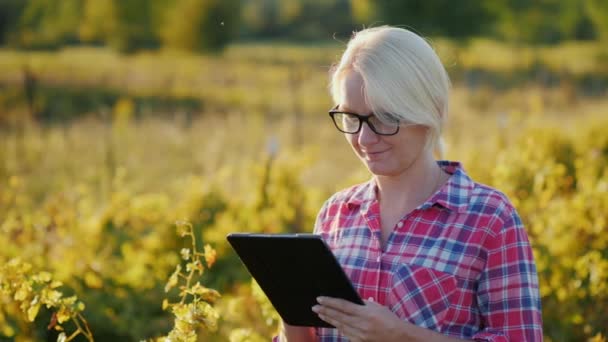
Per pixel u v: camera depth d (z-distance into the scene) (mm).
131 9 44469
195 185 6914
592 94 25125
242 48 54938
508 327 2262
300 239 2133
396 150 2305
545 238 4922
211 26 44938
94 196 9383
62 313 3092
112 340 4574
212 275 5711
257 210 6961
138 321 4723
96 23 45125
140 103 23938
